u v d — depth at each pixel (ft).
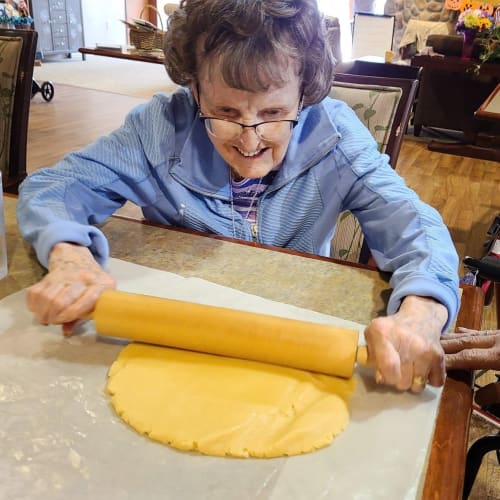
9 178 5.04
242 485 1.54
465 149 14.55
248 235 3.37
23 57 5.00
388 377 1.90
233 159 2.89
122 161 3.16
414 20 20.31
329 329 2.01
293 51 2.46
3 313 2.30
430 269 2.39
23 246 2.88
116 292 2.15
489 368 2.04
